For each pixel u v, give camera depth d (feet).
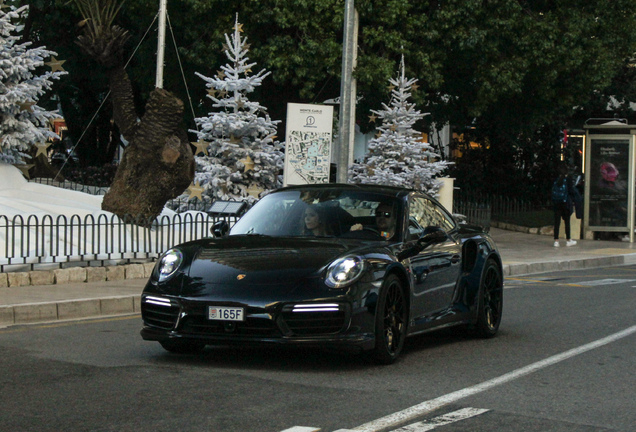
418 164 78.54
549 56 88.89
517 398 22.65
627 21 94.27
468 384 24.30
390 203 29.78
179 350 28.50
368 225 28.94
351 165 79.71
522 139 117.70
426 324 29.17
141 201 54.80
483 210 87.86
